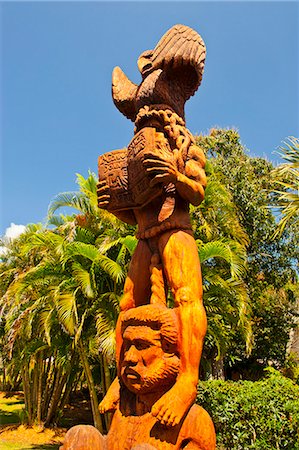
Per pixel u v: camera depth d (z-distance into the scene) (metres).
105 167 3.36
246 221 14.38
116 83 3.83
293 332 16.73
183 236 3.06
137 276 3.21
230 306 9.63
